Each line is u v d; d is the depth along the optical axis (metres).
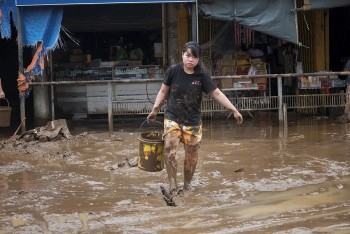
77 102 15.46
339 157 9.21
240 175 8.12
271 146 10.46
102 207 6.54
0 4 12.53
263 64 15.03
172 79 7.08
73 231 5.66
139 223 5.89
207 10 12.84
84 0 12.44
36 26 12.62
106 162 9.27
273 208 6.40
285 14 13.05
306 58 15.77
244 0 12.90
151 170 7.19
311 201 6.66
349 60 15.30
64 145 11.05
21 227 5.80
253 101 14.45
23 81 12.43
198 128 7.17
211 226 5.77
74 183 7.82
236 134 12.21
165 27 15.23
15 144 11.08
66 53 16.34
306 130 12.52
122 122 15.13
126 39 16.92
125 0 12.44
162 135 7.45
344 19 16.61
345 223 5.82
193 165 7.25
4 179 8.14
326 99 14.87
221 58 15.12
